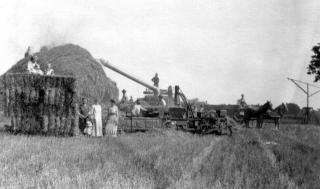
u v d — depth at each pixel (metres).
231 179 5.78
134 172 5.94
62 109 12.99
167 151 8.91
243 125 24.39
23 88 12.96
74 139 11.47
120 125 16.98
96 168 6.17
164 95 29.78
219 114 18.02
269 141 12.57
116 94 22.25
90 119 14.31
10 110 12.95
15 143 9.21
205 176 5.88
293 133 15.99
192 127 17.84
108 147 9.27
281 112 22.41
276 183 5.59
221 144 11.54
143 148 9.42
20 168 6.07
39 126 12.94
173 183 5.36
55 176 5.46
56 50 21.47
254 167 6.99
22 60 21.19
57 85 13.01
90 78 19.73
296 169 6.83
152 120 17.45
